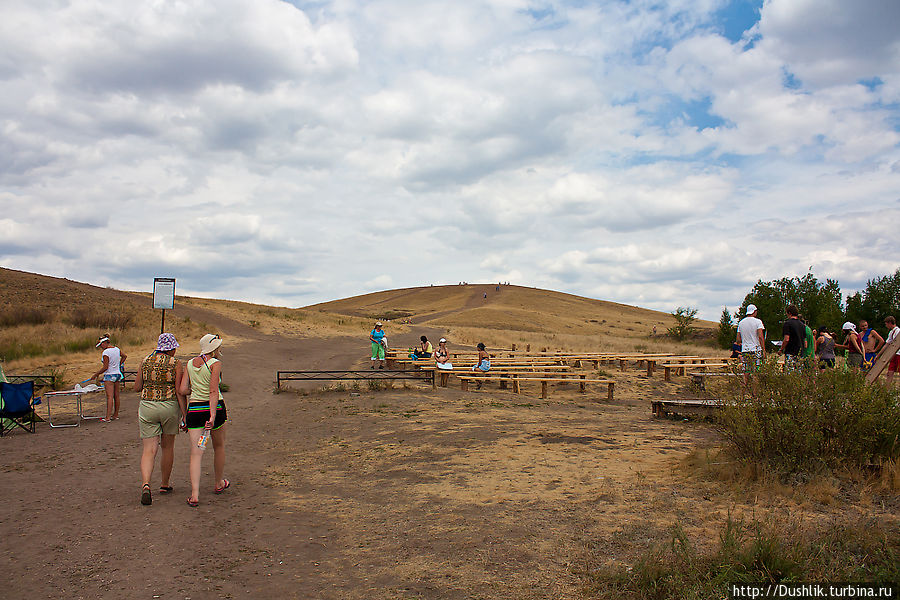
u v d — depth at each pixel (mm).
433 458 8555
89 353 23969
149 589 4273
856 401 6176
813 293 39344
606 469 7258
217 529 5707
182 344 28188
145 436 6598
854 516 4988
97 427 11820
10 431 11227
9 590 4230
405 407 13898
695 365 21625
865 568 3922
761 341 10930
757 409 6625
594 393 17859
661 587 3830
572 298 160000
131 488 7273
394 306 145750
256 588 4312
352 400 15242
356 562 4812
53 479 7719
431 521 5730
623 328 106000
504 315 100938
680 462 7270
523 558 4625
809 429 6250
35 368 19766
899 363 10664
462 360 22891
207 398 6746
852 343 12922
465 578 4328
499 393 17125
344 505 6523
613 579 4059
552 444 9008
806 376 6566
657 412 11906
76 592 4211
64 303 45406
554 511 5730
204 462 8961
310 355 28125
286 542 5344
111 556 4938
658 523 5133
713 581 3740
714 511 5332
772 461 6406
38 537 5406
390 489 7078
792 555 3977
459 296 153375
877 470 6070
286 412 13727
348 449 9656
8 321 33062
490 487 6781
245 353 26547
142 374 6598
